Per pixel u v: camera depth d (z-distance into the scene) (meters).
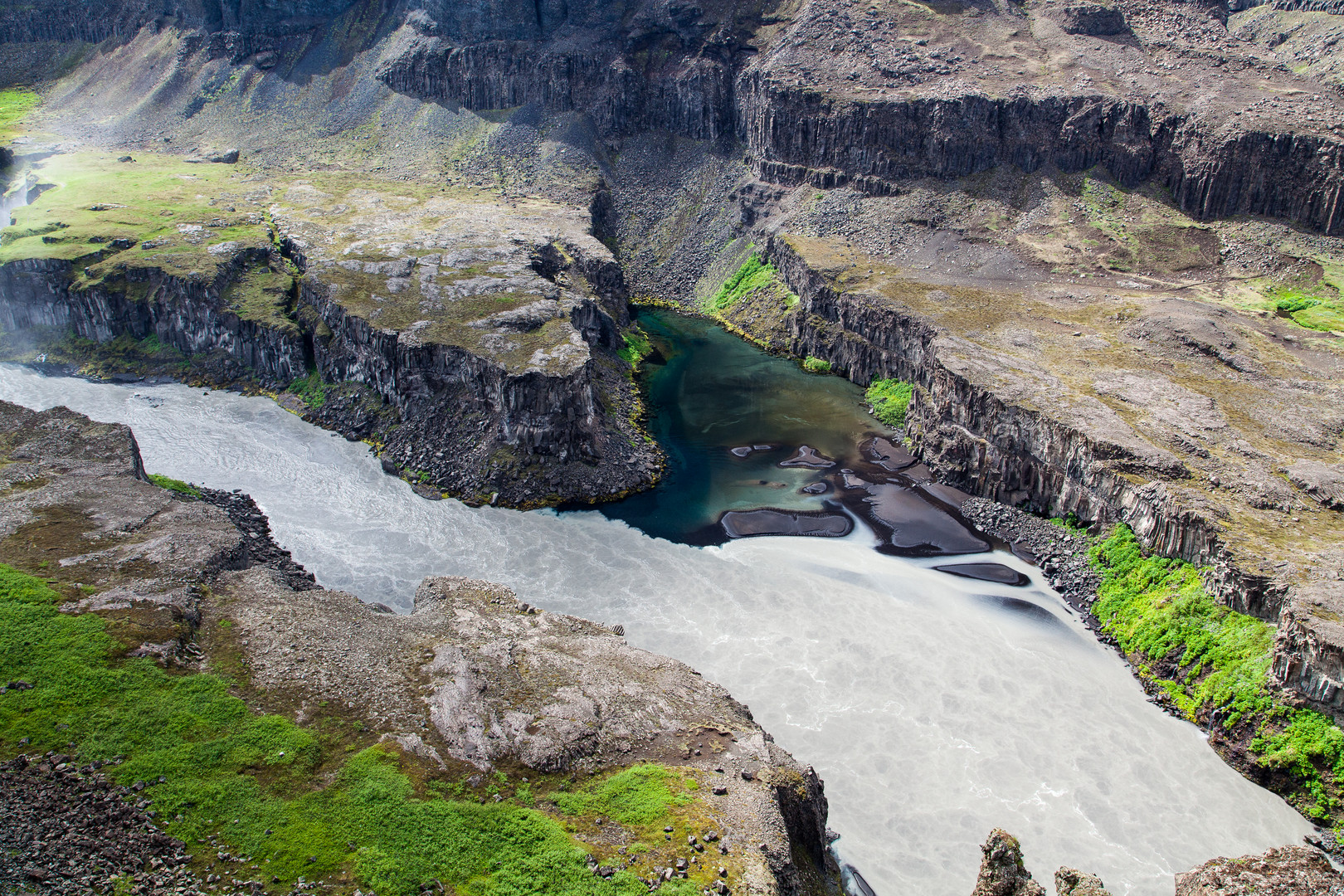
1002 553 99.25
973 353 119.38
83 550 75.69
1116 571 90.38
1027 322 130.62
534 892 49.28
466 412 120.31
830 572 95.69
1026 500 105.94
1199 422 99.06
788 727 74.31
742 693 78.12
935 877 61.56
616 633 79.25
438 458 117.44
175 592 71.06
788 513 107.62
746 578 94.56
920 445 120.81
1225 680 74.38
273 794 55.00
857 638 85.38
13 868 47.78
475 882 50.06
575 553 99.81
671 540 102.25
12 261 152.38
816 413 136.38
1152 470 91.25
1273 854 51.78
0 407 101.62
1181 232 150.88
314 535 103.00
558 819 54.44
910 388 135.50
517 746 59.34
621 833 53.38
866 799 67.81
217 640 67.88
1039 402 104.12
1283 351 117.62
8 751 56.00
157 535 78.88
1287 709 69.94
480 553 99.75
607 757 59.53
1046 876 61.41
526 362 114.31
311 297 142.88
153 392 142.62
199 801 54.00
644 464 118.06
